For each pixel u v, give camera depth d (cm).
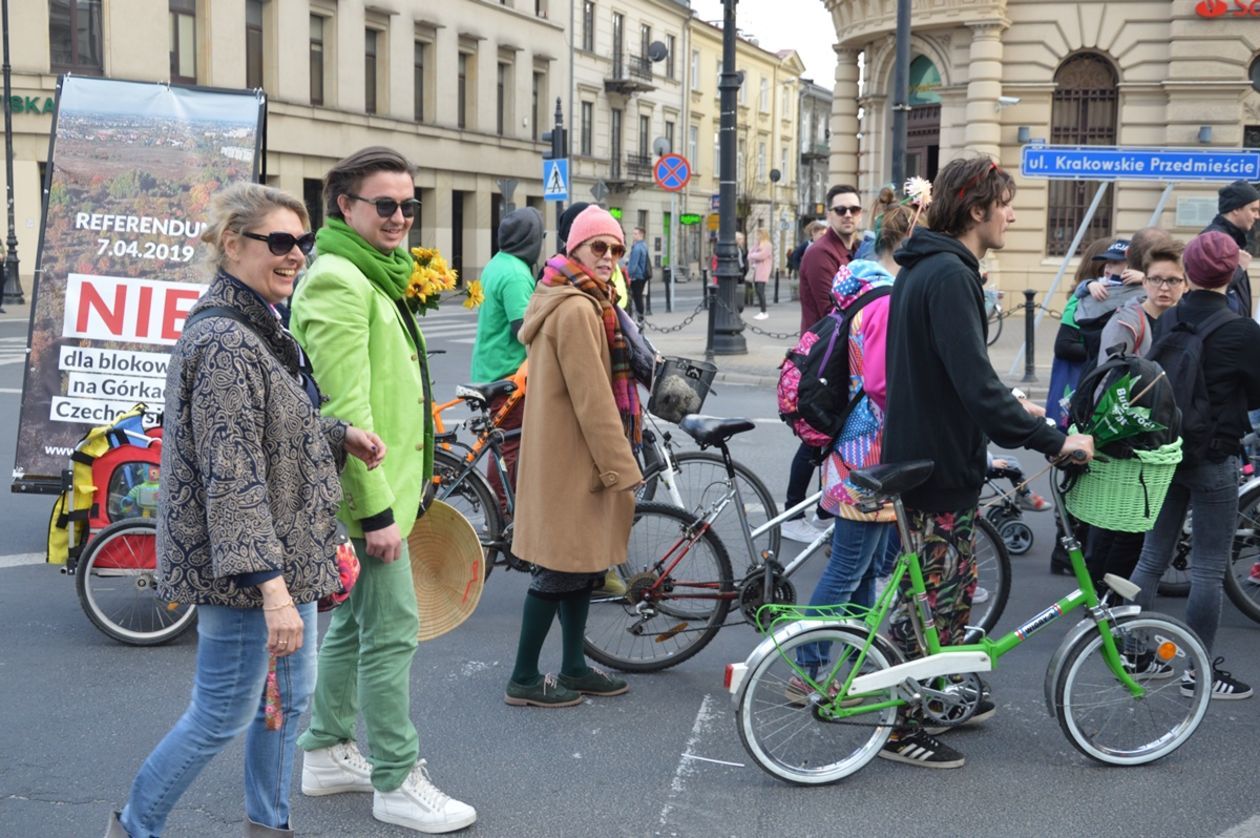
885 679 399
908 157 2483
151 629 541
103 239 638
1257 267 2180
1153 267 529
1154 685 419
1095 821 373
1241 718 457
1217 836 363
